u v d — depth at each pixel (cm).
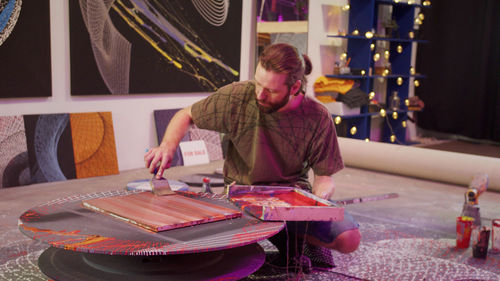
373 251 266
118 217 168
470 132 731
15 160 390
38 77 399
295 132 211
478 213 280
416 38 684
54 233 153
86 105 435
